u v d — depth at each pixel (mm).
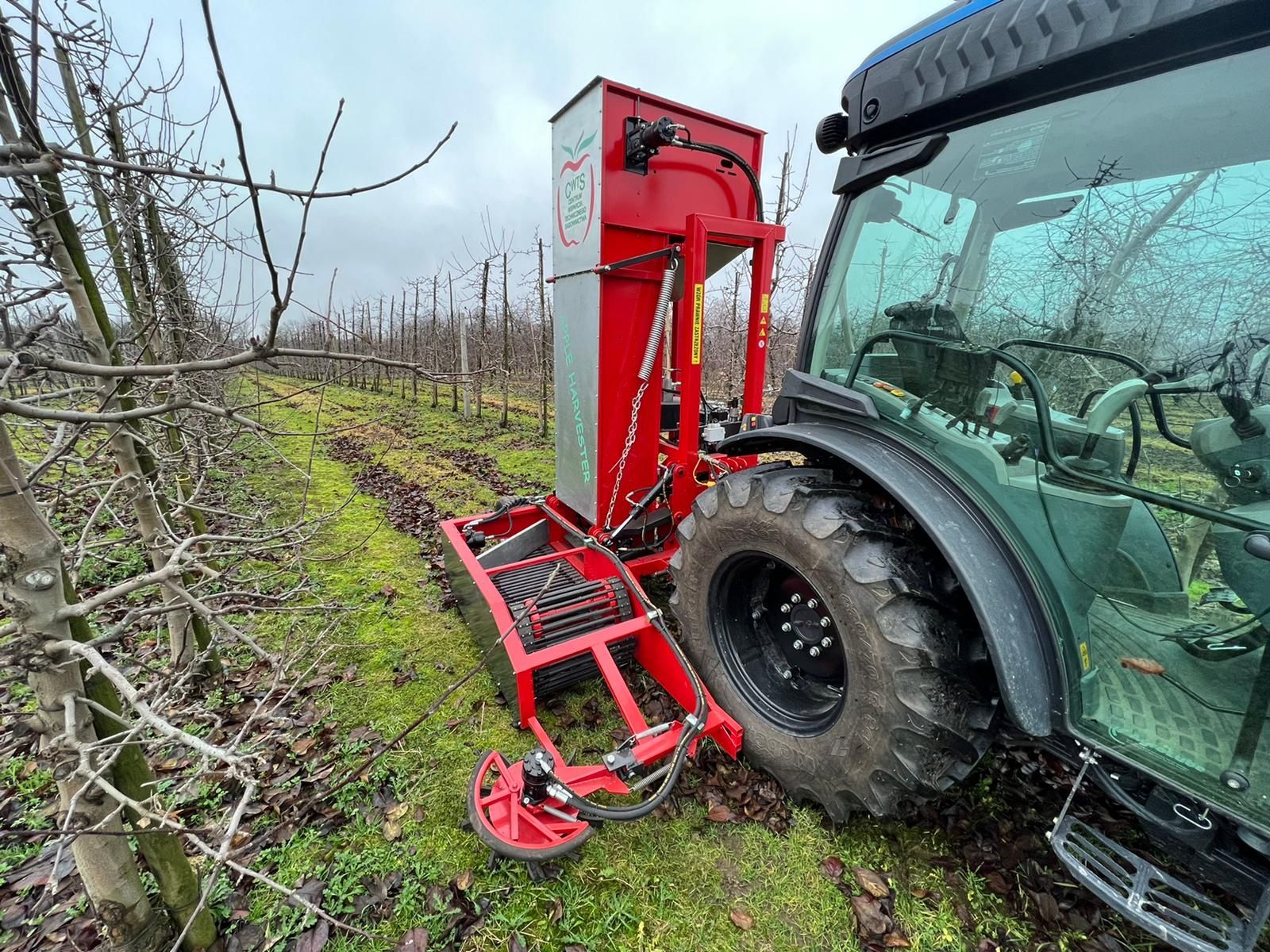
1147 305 1444
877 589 1732
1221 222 1315
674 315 3178
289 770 2357
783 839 2035
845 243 2133
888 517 1967
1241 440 1328
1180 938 1295
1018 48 1467
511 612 2492
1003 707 1846
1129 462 1500
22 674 1165
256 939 1718
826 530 1865
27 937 1696
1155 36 1270
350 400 13414
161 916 1587
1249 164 1258
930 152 1770
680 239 2904
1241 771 1316
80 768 991
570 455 3240
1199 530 1397
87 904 1795
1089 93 1432
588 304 2812
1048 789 2252
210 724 2566
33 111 995
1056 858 1964
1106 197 1472
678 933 1735
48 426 1776
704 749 2404
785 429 2211
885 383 2031
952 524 1696
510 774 1989
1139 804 1508
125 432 2064
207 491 3586
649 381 3037
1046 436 1584
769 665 2346
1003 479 1684
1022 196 1629
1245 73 1213
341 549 4602
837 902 1824
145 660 2076
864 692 1800
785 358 9477
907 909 1803
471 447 8633
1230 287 1322
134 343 2461
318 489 6371
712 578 2344
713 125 2871
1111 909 1802
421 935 1713
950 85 1633
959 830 2072
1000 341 1705
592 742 2518
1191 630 1416
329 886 1868
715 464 2955
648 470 3172
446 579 4086
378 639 3316
